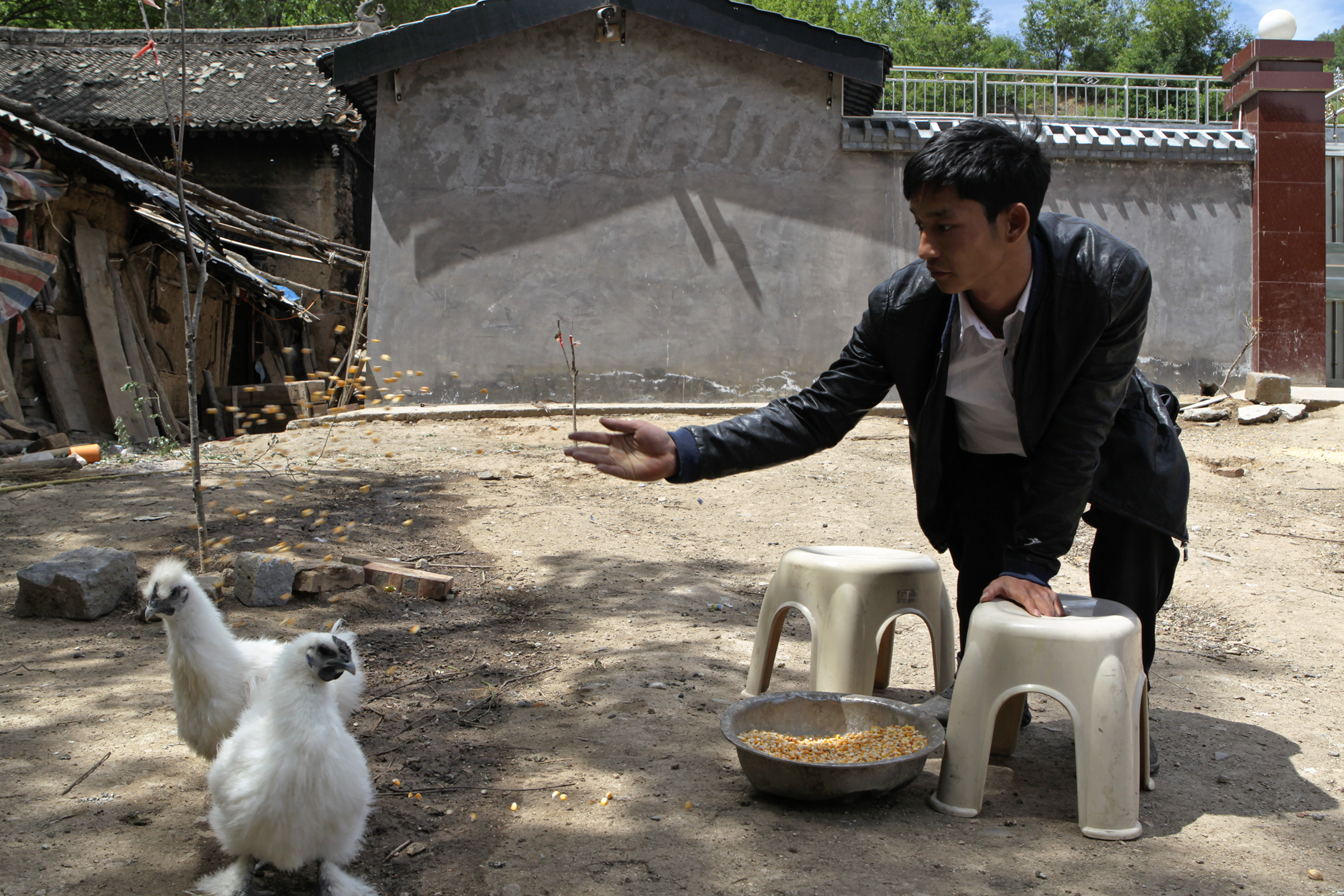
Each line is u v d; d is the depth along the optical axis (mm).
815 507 7477
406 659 4191
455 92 12523
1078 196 13023
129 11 24047
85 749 3268
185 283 5156
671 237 12641
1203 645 4859
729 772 3162
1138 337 2693
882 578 3586
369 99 13594
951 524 3463
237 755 2383
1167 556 3230
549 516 6840
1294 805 3016
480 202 12578
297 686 2379
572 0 12234
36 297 9797
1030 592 2916
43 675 3912
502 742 3369
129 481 7215
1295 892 2479
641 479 2922
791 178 12656
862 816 2879
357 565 5234
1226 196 13117
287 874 2609
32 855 2623
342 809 2389
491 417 11555
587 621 4742
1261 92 13000
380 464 8422
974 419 3107
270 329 16891
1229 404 11984
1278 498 8211
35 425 10617
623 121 12602
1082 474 2799
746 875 2516
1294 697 4086
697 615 4930
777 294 12688
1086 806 2773
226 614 4609
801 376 12711
